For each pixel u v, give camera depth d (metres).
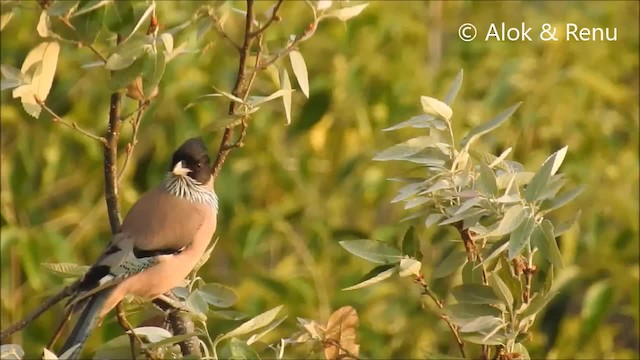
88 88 12.27
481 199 6.96
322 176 12.91
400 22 12.88
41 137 12.43
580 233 12.41
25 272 12.23
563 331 12.07
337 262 12.34
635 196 12.71
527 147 12.81
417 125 7.34
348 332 7.77
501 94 12.35
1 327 11.94
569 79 12.75
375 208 13.08
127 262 7.84
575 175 12.41
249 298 11.62
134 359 7.31
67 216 12.58
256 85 11.95
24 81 7.67
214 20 7.59
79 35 7.52
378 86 12.53
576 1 13.69
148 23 7.77
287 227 12.30
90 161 12.68
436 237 10.29
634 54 13.52
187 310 7.39
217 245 12.54
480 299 7.14
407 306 11.84
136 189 12.39
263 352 9.03
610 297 11.44
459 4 13.54
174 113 12.07
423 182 7.21
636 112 13.20
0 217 12.21
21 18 11.86
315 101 12.18
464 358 7.44
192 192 8.28
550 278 7.12
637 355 12.39
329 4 7.75
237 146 8.14
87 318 7.67
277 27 12.11
